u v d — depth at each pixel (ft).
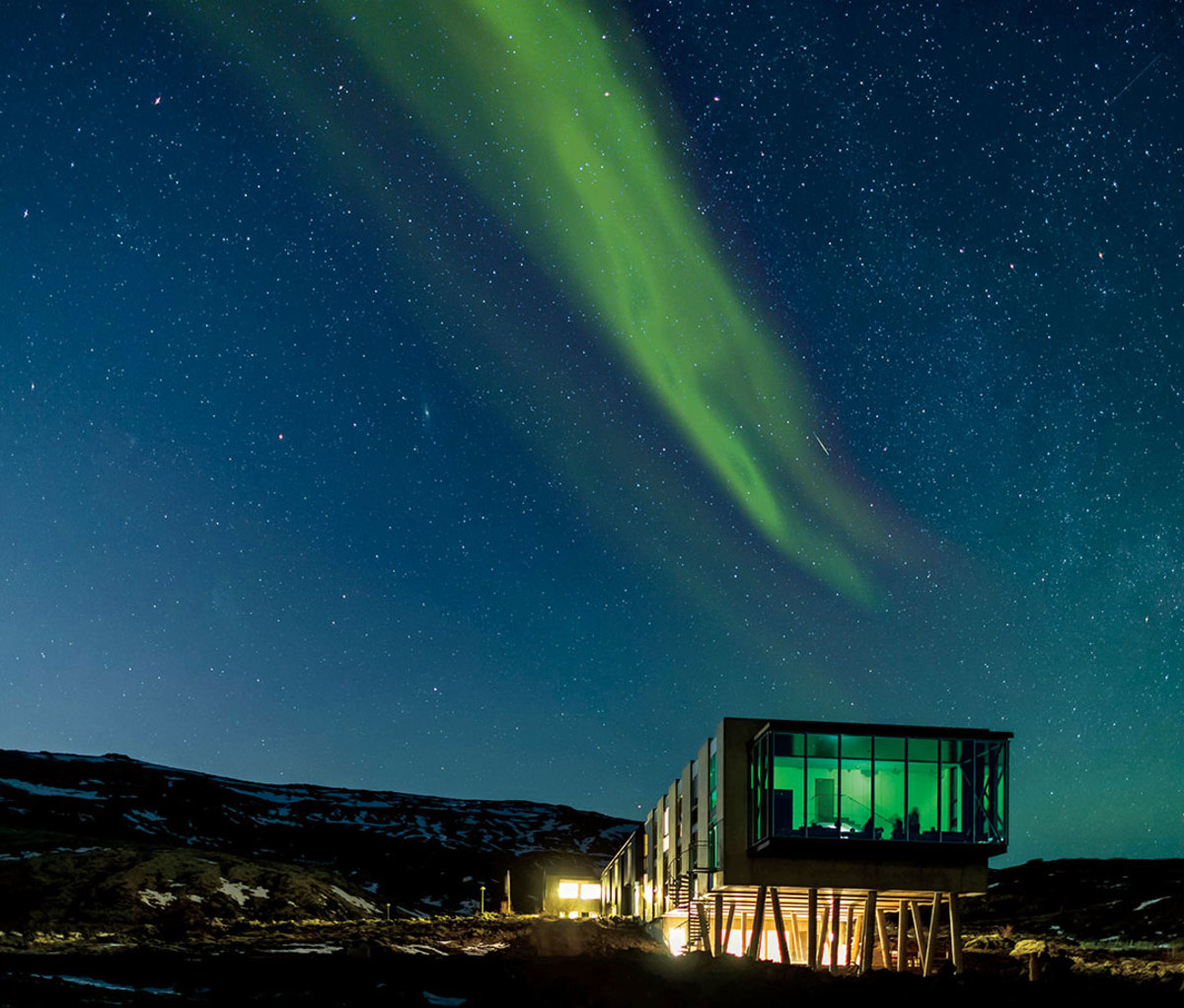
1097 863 465.88
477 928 265.13
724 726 191.42
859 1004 128.67
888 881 183.21
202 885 384.68
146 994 133.90
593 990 135.44
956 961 184.34
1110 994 140.97
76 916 336.70
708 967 151.94
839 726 180.04
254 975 155.02
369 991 142.10
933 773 180.24
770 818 176.55
